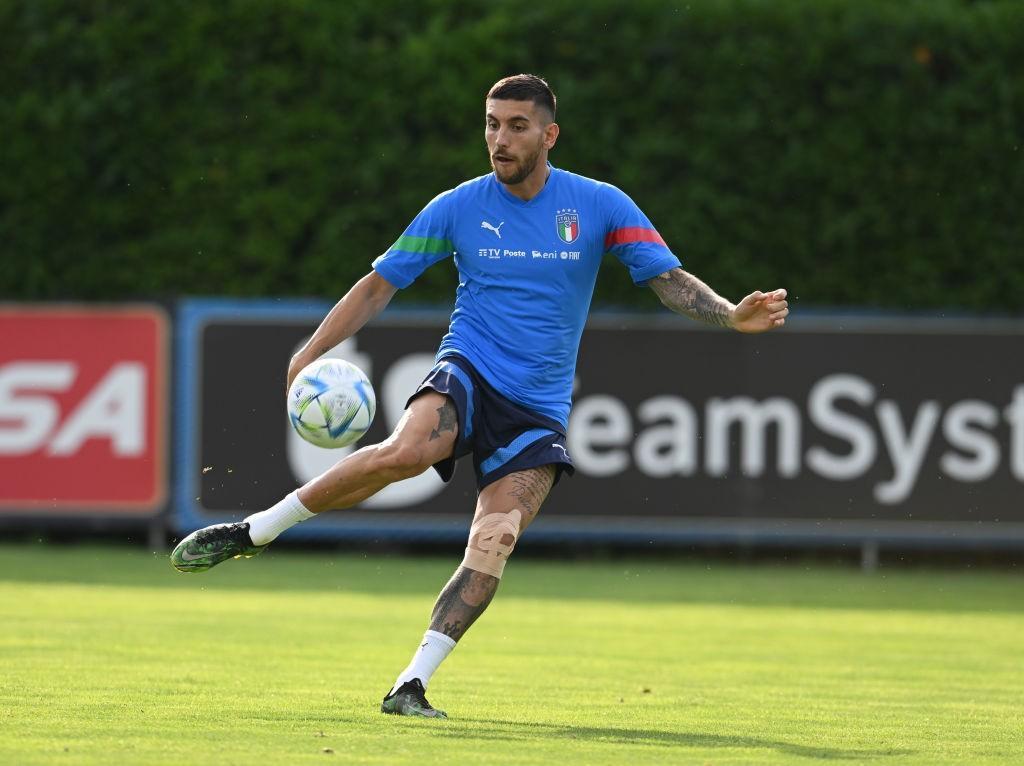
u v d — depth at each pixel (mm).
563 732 19141
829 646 33031
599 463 52188
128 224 53375
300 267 53562
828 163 53406
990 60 53656
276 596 41562
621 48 53312
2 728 18203
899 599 45281
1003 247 53594
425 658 20094
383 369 52094
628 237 21141
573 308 20938
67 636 30703
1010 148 53656
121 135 53344
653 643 32875
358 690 23078
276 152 53469
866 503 52281
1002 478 52344
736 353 52250
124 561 50219
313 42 53281
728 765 16703
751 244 53625
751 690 25219
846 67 53500
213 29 53406
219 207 53531
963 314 53094
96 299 52719
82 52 53281
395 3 53875
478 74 53188
